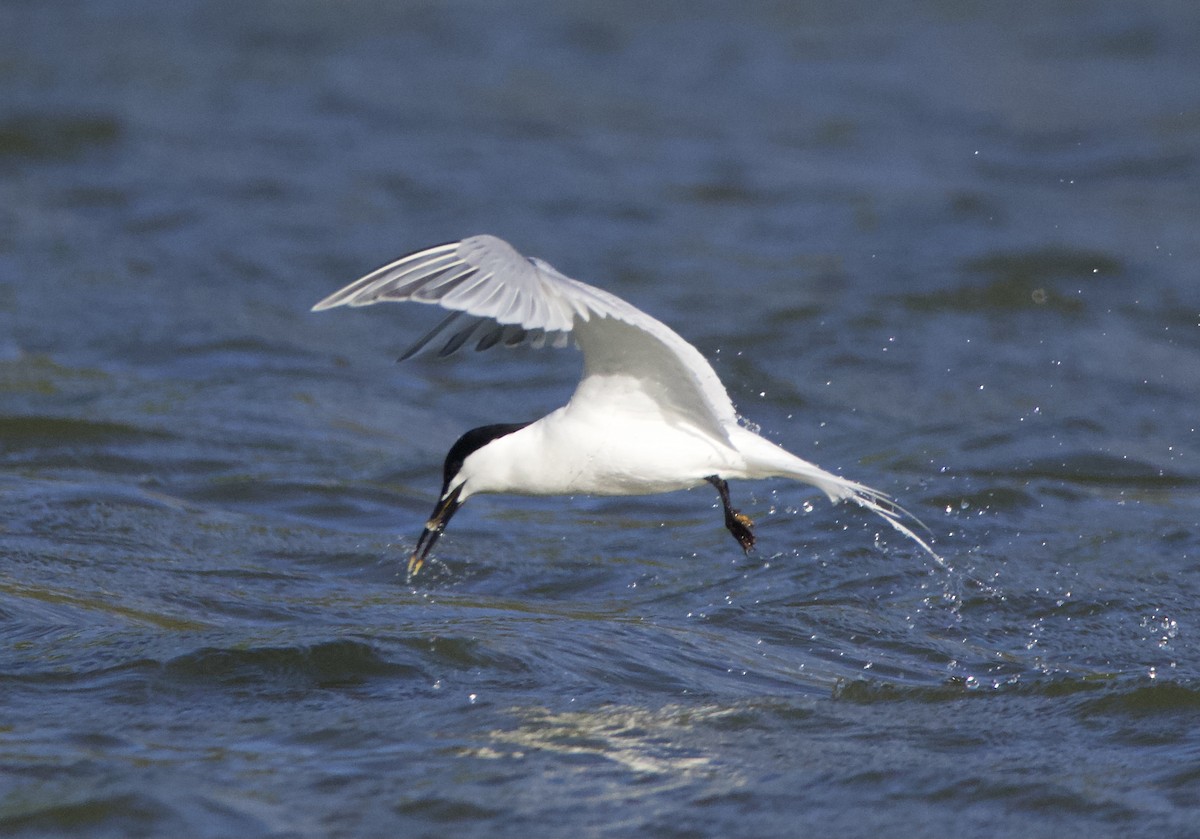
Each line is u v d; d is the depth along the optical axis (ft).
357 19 116.98
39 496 40.01
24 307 59.31
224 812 23.68
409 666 29.63
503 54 110.22
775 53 112.57
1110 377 55.42
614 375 27.76
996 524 40.55
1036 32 118.32
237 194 77.56
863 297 64.64
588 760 26.14
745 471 28.66
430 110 95.71
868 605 35.09
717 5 125.18
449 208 77.20
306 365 55.26
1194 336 60.59
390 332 60.70
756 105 100.83
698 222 76.74
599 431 28.40
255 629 31.27
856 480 44.32
